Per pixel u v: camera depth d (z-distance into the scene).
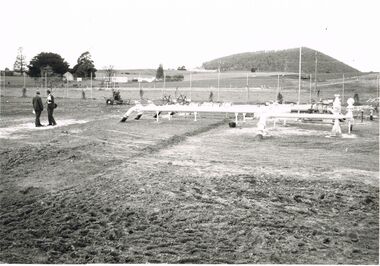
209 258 5.55
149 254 5.71
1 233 6.55
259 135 16.81
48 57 107.94
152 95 63.09
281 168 10.63
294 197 8.17
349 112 18.34
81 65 107.62
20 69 110.25
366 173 10.10
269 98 57.62
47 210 7.56
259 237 6.24
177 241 6.15
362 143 15.25
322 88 72.25
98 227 6.75
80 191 8.61
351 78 89.06
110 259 5.56
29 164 11.06
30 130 18.14
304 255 5.64
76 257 5.65
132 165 10.90
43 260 5.55
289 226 6.70
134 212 7.37
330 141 15.87
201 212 7.31
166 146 14.30
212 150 13.51
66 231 6.60
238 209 7.46
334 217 7.15
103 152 12.77
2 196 8.42
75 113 29.83
